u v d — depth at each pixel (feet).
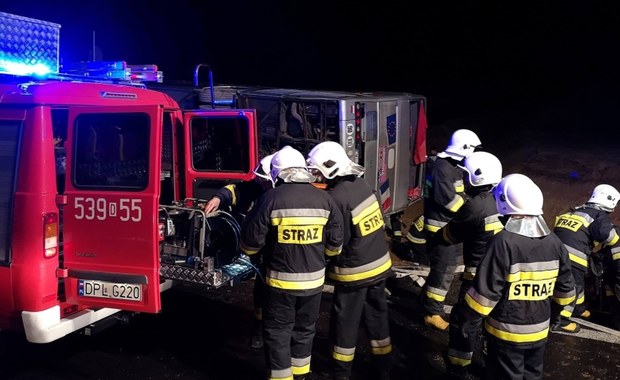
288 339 13.76
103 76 18.06
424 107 28.55
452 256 17.70
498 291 11.58
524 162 40.29
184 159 18.37
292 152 13.87
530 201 11.68
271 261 13.58
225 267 15.34
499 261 11.50
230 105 24.36
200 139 18.84
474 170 15.70
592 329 18.33
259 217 13.32
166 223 15.02
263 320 13.85
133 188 13.69
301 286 13.38
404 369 15.84
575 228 18.11
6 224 13.89
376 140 24.06
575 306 18.69
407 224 30.35
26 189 13.69
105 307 14.06
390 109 25.08
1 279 13.92
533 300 11.67
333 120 22.70
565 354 16.66
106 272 13.94
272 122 23.68
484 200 15.62
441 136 49.16
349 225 14.06
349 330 14.44
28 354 16.08
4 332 15.88
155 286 13.66
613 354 16.71
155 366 15.58
